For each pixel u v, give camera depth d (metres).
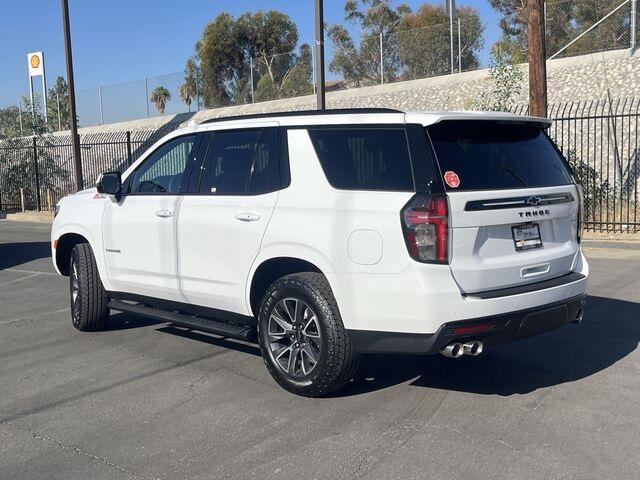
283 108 27.67
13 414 5.03
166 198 6.17
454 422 4.65
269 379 5.65
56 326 7.66
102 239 6.85
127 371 5.96
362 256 4.69
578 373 5.61
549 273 5.08
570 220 5.37
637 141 16.88
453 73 24.28
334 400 5.12
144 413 4.98
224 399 5.21
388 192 4.69
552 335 6.71
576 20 23.47
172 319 6.21
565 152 17.08
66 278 10.91
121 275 6.68
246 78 33.38
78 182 22.91
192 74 33.22
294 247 5.06
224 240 5.59
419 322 4.54
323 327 4.91
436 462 4.05
